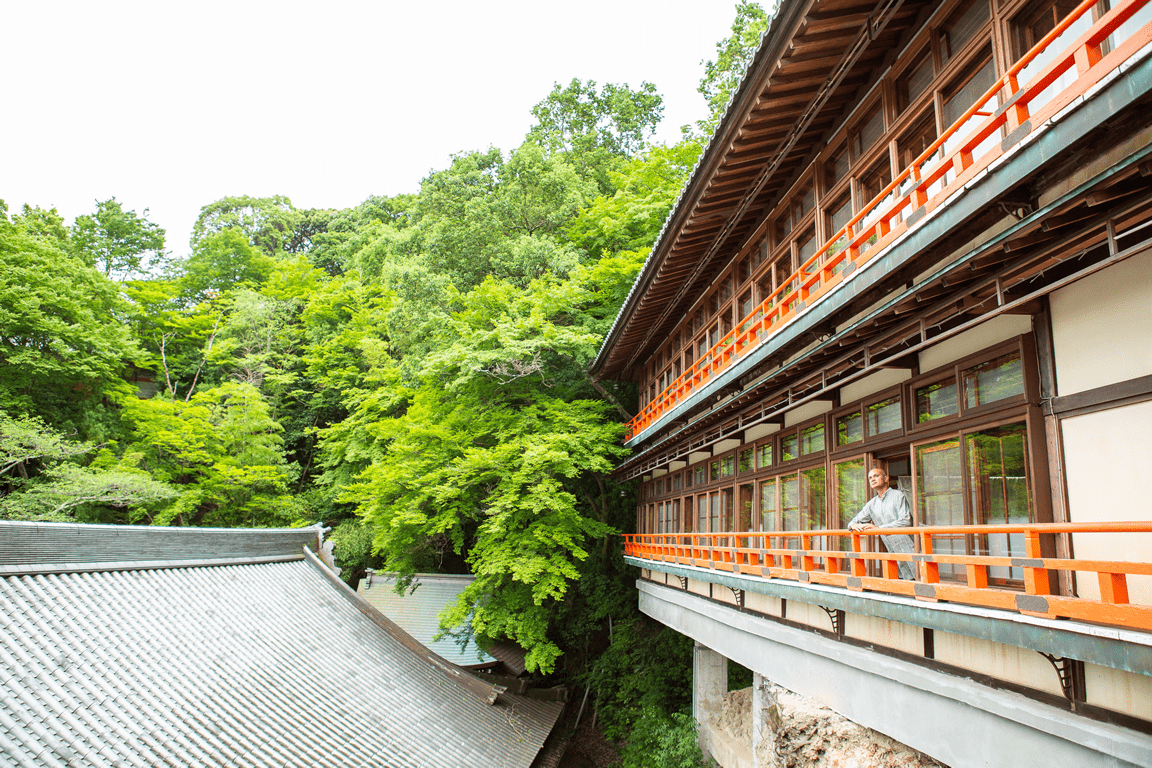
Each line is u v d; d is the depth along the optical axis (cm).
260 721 1180
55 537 1266
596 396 2434
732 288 1346
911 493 849
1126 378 477
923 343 640
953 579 668
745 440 1299
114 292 3494
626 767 1720
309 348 3984
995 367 623
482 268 2820
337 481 3139
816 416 1009
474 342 2031
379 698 1455
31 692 967
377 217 5778
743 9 3019
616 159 3884
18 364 2773
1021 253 535
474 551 1912
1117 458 482
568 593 2350
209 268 4934
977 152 657
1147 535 455
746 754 1278
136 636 1239
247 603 1559
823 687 843
